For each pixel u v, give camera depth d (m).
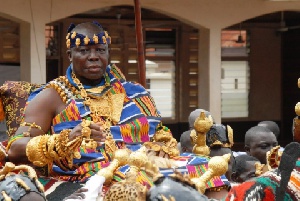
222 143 5.38
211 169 3.45
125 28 20.81
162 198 2.46
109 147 4.49
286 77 23.09
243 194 2.94
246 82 22.97
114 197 2.82
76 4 17.17
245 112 23.09
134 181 2.93
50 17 16.98
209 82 18.64
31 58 16.88
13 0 16.67
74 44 4.63
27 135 4.43
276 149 4.00
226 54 22.64
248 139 6.43
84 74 4.63
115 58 20.88
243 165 5.76
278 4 18.97
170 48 21.55
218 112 18.69
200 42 18.86
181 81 21.77
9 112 5.36
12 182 2.84
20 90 5.39
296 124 3.85
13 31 19.05
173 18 20.44
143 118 4.72
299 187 2.94
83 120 4.38
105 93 4.70
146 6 18.02
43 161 4.20
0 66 19.09
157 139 4.83
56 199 4.15
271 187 2.92
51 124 4.58
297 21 22.41
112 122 4.63
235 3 18.72
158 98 21.72
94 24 4.71
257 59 22.91
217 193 4.38
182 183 2.53
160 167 4.25
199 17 18.47
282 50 22.97
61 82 4.66
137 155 3.67
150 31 21.25
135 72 21.06
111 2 17.42
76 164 4.46
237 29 22.48
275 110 23.25
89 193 3.71
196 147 4.91
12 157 4.38
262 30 22.80
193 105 21.94
